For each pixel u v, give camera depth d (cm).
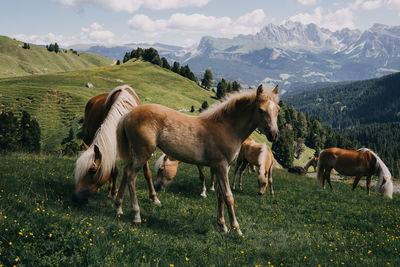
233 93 657
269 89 629
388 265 591
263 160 1231
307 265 555
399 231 909
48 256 396
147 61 17462
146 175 820
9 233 433
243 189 1372
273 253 582
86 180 657
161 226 663
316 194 1423
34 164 1076
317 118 18175
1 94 8906
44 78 11612
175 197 955
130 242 495
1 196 611
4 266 370
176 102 11038
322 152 1722
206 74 16375
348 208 1161
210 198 1050
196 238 618
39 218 496
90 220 548
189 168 1631
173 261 462
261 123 618
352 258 615
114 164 671
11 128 6350
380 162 1568
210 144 627
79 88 10231
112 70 14488
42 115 8125
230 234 648
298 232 772
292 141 11331
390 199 1517
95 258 412
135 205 650
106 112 748
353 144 17688
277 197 1256
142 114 633
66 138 7038
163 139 631
